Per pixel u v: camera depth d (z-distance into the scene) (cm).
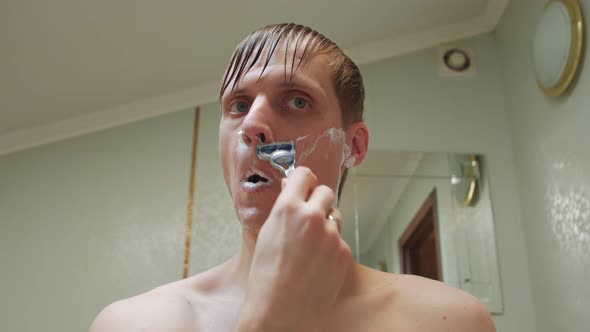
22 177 126
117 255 121
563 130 107
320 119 56
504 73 140
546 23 110
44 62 112
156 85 130
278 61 57
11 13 100
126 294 118
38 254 120
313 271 40
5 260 119
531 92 123
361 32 136
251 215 51
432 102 139
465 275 121
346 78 63
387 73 141
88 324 115
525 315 119
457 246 123
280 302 39
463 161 132
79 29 107
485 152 134
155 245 122
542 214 117
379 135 134
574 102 103
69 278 118
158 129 133
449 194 129
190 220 125
